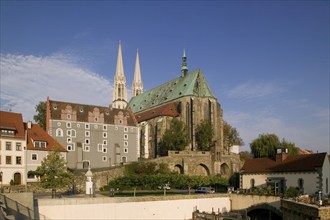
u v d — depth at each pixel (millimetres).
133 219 56094
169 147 116812
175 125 120625
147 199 57844
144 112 157375
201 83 140500
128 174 89875
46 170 64438
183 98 137000
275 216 59312
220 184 92312
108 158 120000
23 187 71188
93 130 118688
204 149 123875
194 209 62156
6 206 41094
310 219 38094
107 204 54156
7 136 83062
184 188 86875
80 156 113625
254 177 73750
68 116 115125
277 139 116375
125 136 125438
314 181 62062
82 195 64875
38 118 127562
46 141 91938
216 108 138500
